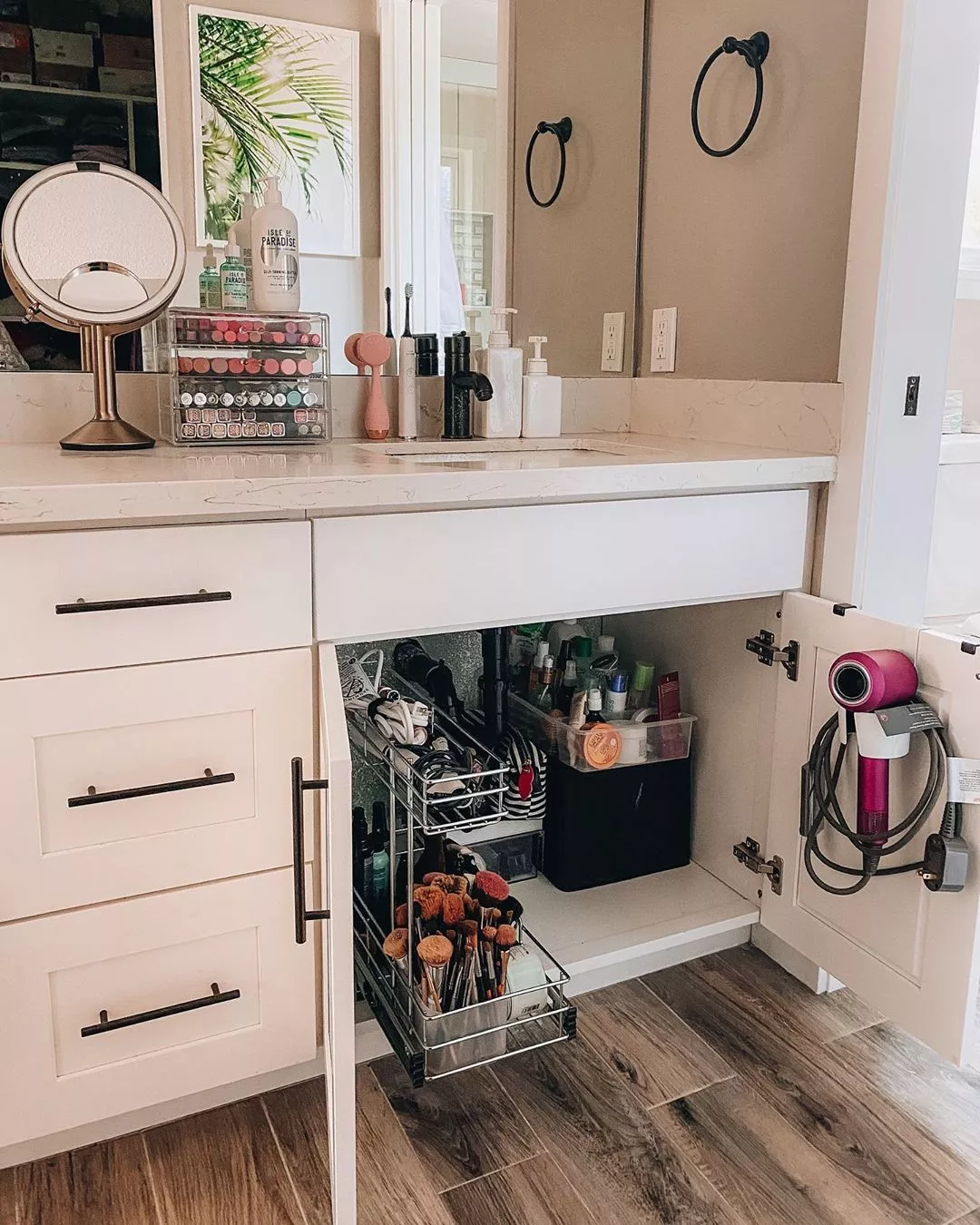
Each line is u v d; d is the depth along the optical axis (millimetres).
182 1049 1211
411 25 1615
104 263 1325
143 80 1451
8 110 1385
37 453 1330
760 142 1568
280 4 1517
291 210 1567
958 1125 1328
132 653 1076
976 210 2969
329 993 1133
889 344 1369
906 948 1343
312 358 1502
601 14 1771
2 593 1005
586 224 1832
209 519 1086
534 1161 1255
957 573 2758
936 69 1305
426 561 1203
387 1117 1326
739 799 1695
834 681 1312
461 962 1311
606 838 1720
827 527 1474
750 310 1626
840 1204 1194
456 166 1696
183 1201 1186
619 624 2002
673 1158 1262
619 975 1641
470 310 1753
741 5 1583
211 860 1174
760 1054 1464
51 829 1087
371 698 1511
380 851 1593
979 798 1211
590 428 1919
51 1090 1148
